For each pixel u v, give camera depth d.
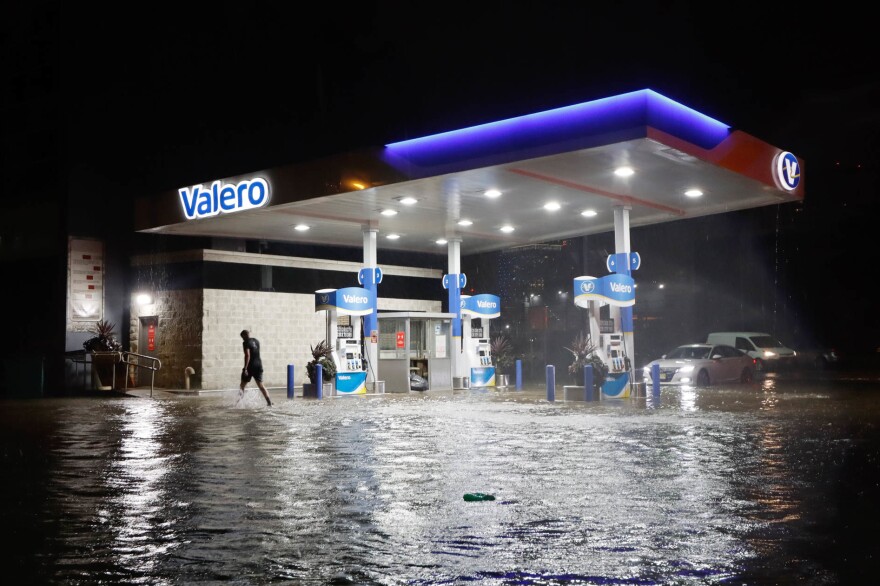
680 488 7.90
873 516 6.64
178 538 6.13
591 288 21.70
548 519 6.60
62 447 11.68
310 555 5.60
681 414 16.16
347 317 26.56
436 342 27.52
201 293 25.88
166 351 26.86
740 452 10.41
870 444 11.16
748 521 6.47
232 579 5.09
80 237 27.34
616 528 6.27
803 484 8.08
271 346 27.62
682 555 5.49
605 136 16.38
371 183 20.27
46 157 28.05
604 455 10.24
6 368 25.84
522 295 37.31
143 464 9.88
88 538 6.17
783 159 21.67
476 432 13.13
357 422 15.12
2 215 29.39
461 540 5.95
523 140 17.59
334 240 30.06
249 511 7.05
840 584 4.85
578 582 4.92
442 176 19.08
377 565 5.33
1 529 6.48
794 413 16.12
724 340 36.72
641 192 22.02
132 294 28.19
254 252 30.67
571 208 24.20
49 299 27.45
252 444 11.77
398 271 32.69
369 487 8.12
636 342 47.09
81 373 26.89
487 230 28.47
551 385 20.75
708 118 18.11
